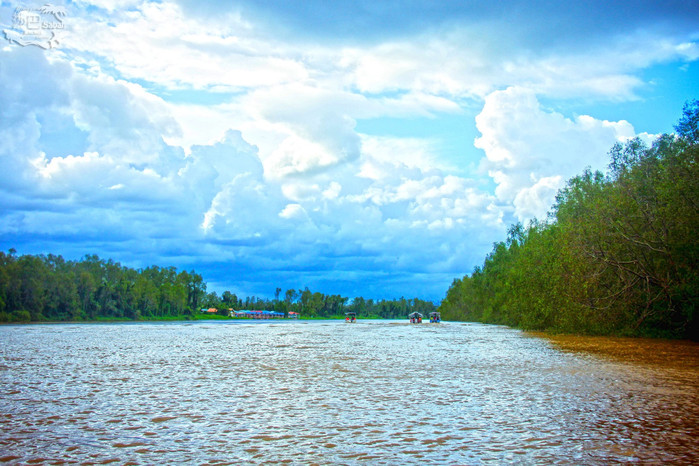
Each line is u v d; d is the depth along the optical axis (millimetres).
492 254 124250
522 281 70312
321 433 13039
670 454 11141
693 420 14219
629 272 51156
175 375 24594
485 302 131250
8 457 11203
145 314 194500
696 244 44781
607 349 38031
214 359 32781
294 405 16641
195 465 10578
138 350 40969
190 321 194500
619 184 53250
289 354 36250
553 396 17922
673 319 51094
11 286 141875
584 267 51812
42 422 14469
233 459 10953
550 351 36656
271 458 11008
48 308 157500
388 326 112625
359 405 16547
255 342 51812
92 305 172500
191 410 15969
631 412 15250
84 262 179750
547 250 64938
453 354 35031
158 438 12688
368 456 11094
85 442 12367
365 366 27906
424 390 19422
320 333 74688
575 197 65125
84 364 29984
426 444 11977
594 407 15992
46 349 42188
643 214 48406
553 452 11312
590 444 11914
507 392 18844
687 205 44938
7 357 34750
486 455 11117
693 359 30469
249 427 13742
